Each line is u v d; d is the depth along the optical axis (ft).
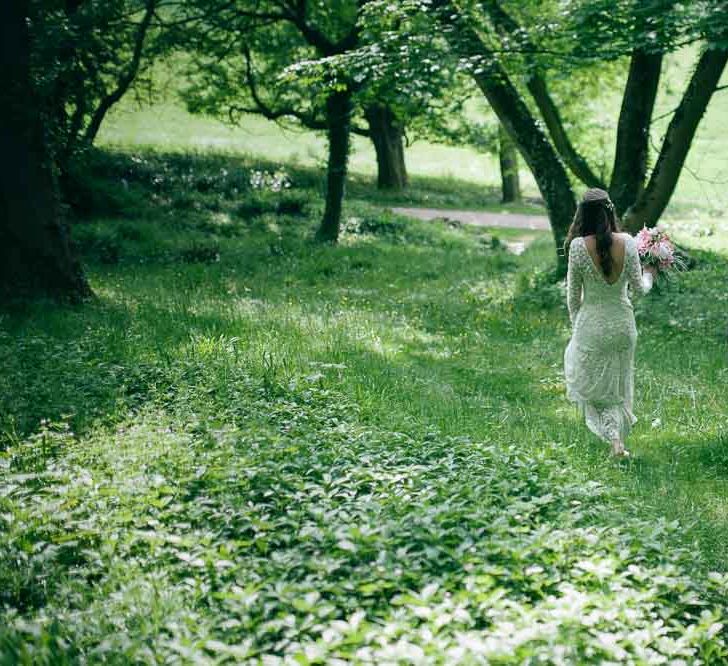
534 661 12.28
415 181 137.18
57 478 18.84
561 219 53.11
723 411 28.17
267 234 79.82
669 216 102.78
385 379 30.22
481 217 110.83
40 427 23.12
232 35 88.22
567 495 19.10
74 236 67.46
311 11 83.76
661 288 48.88
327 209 78.89
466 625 13.46
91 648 12.92
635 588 15.08
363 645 12.63
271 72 92.32
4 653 12.35
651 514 19.15
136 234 72.90
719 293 48.91
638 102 50.96
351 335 37.58
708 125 157.38
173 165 107.24
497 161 153.58
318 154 146.82
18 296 40.75
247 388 26.53
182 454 20.27
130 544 16.08
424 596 13.61
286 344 33.88
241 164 119.24
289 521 16.57
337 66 53.31
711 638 13.75
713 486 22.13
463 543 15.93
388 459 20.74
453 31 53.01
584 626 13.53
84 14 66.80
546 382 32.42
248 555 16.02
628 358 23.94
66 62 61.52
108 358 30.53
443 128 109.40
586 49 48.21
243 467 19.40
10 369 27.71
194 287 52.06
